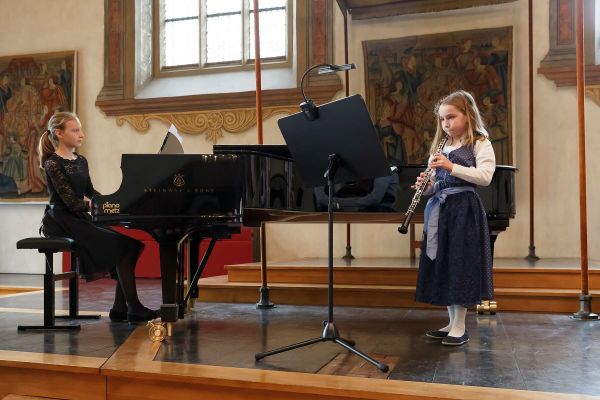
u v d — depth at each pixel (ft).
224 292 16.20
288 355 9.02
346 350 9.40
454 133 10.27
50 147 12.69
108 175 26.61
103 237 12.00
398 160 23.22
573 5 21.54
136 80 26.37
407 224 9.84
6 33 28.04
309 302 15.55
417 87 23.04
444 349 9.64
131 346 9.66
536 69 22.09
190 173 10.31
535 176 22.08
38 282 22.97
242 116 25.00
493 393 6.93
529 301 14.05
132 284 12.12
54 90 27.04
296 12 24.57
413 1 22.39
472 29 22.52
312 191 11.48
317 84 24.02
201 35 27.04
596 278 14.52
